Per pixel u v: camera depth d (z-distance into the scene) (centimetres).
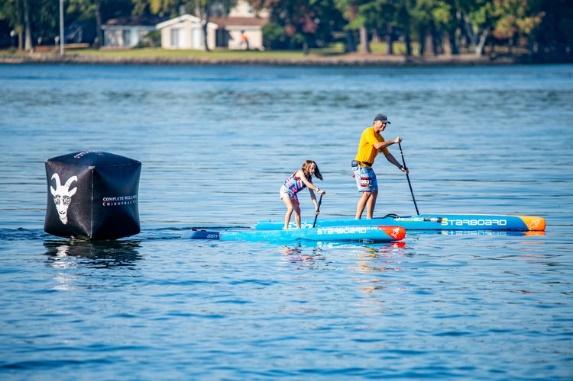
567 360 2898
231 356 2920
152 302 3466
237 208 5484
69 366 2847
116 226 4481
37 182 6481
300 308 3394
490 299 3509
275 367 2834
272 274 3884
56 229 4512
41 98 15612
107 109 13550
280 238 4569
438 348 2989
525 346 3009
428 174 7050
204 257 4197
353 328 3173
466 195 5994
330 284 3722
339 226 4625
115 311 3350
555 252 4309
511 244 4494
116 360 2889
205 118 12269
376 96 16838
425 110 13750
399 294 3575
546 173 7050
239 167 7356
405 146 9075
